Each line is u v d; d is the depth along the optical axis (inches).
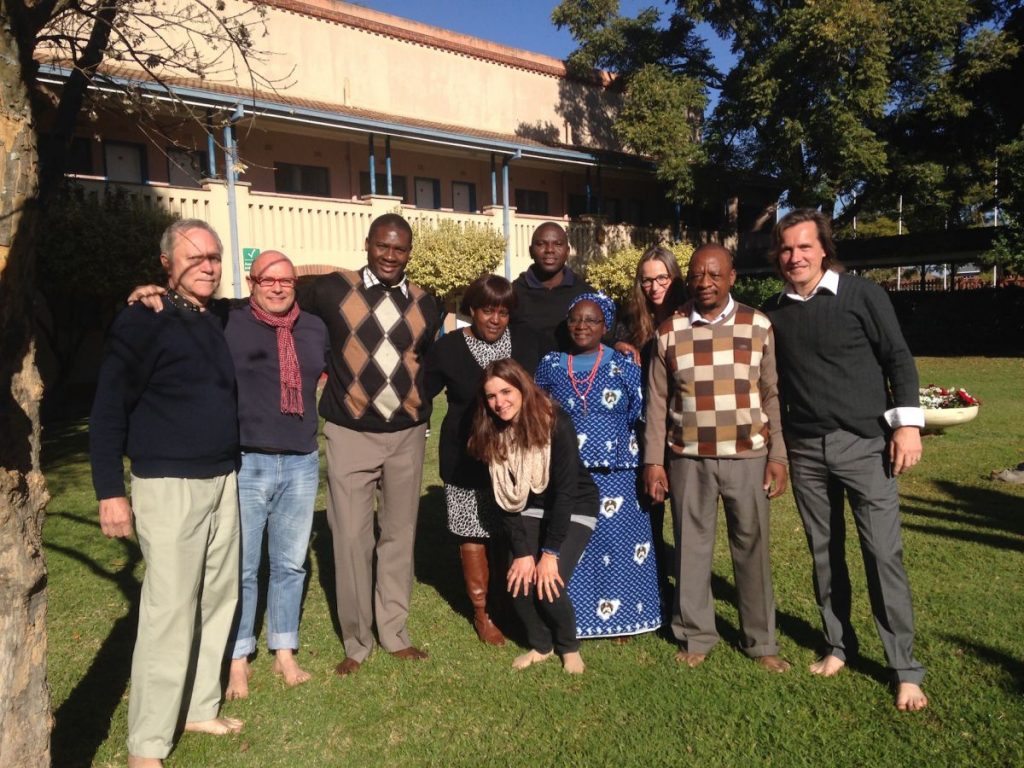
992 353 777.6
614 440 154.9
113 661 157.2
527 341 171.5
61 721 134.0
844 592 140.7
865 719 125.1
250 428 139.2
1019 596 170.6
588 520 148.8
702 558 146.7
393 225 144.6
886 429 130.0
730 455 139.7
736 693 135.1
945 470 291.9
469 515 158.9
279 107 587.2
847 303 128.0
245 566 142.4
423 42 802.8
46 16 114.7
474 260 678.5
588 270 816.3
